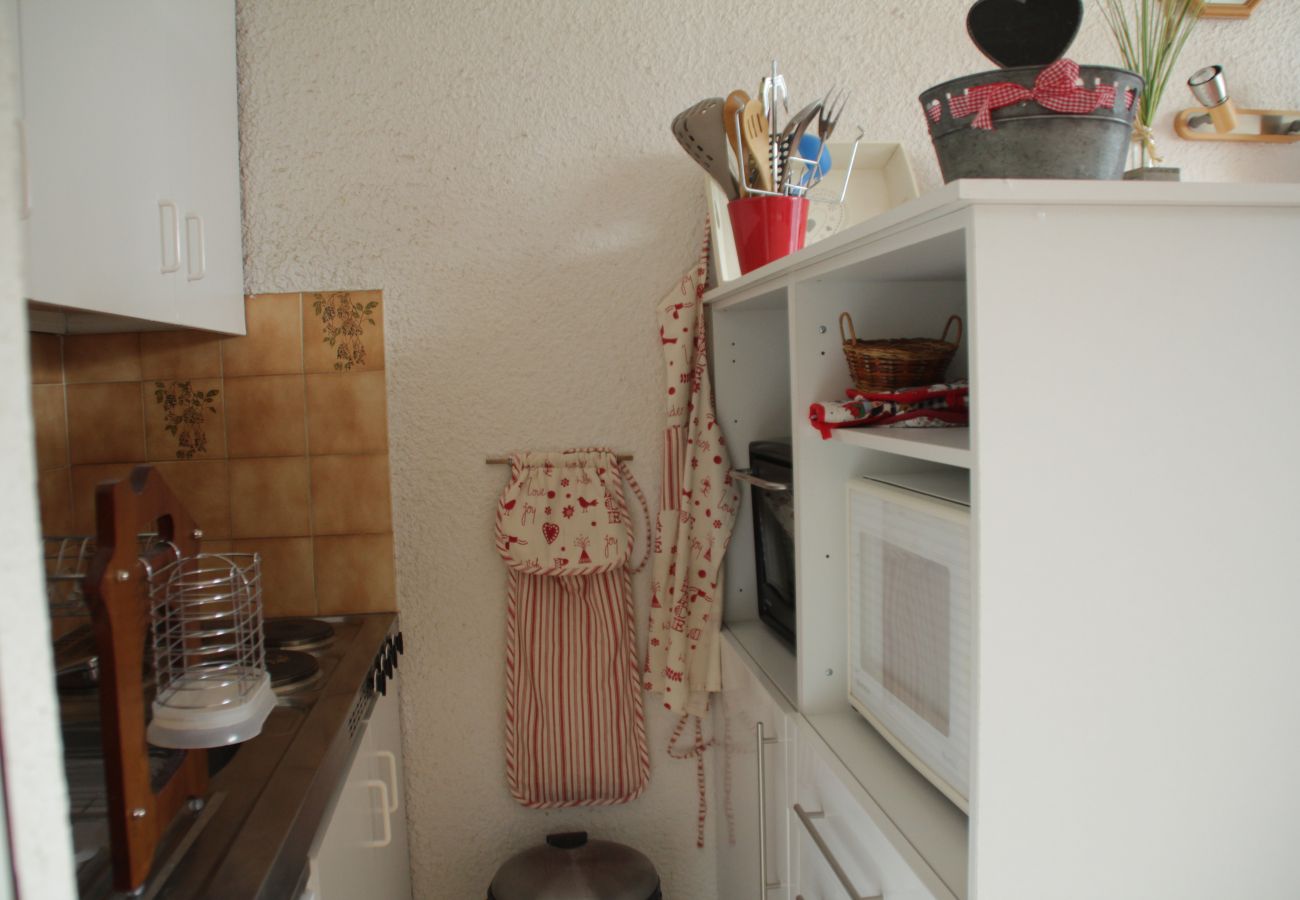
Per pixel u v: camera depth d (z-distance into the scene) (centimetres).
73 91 104
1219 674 86
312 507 171
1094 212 81
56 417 162
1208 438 84
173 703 93
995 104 87
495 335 176
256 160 167
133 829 79
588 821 186
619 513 176
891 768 113
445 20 170
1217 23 186
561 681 179
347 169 170
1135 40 181
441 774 181
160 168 130
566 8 173
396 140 171
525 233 175
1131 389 83
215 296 154
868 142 174
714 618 175
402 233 172
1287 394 85
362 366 170
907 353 114
